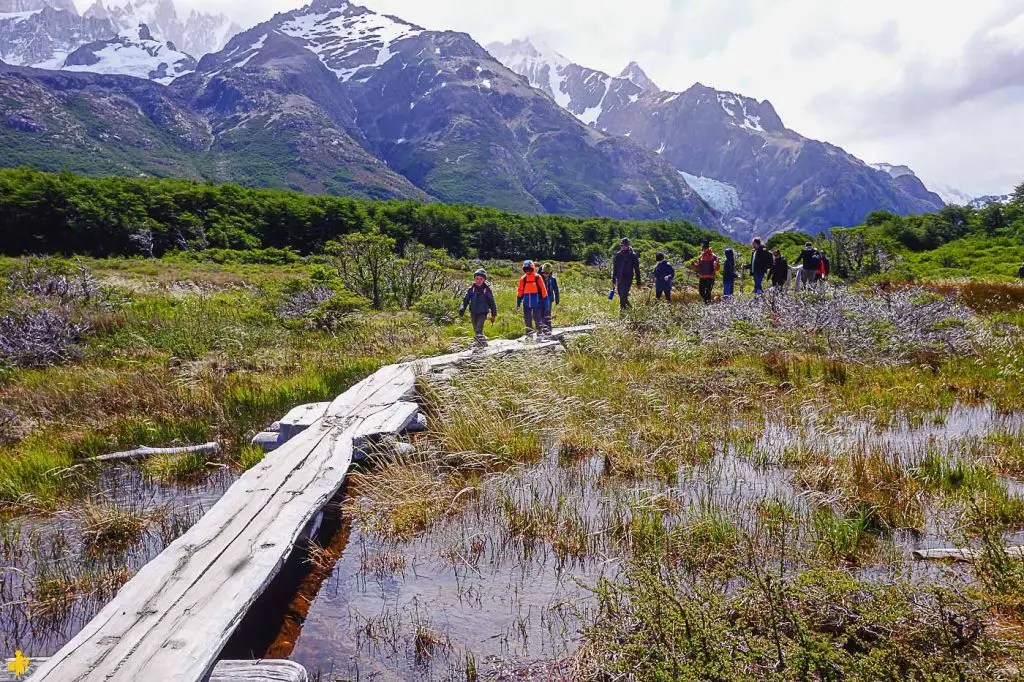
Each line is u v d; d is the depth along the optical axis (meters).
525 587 4.14
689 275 23.41
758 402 8.51
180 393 8.69
